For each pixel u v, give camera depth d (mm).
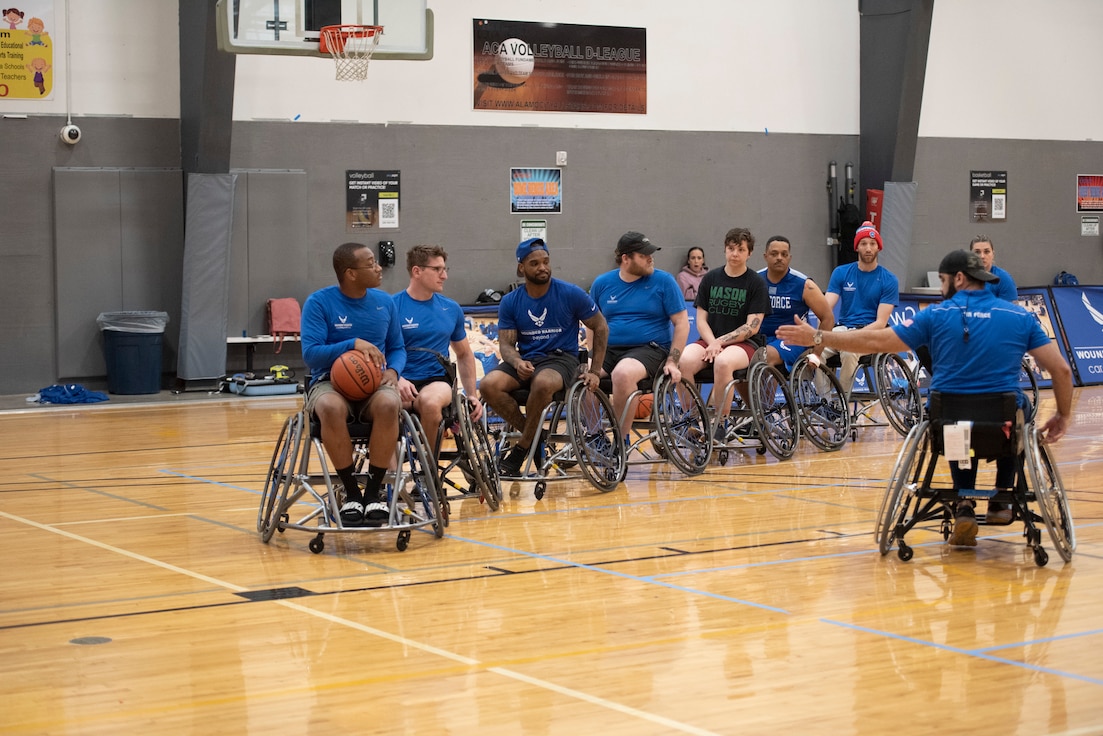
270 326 14180
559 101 15508
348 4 12266
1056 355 5352
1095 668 3783
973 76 17641
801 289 9305
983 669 3783
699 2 16156
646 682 3682
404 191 14844
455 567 5359
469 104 15070
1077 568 5266
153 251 13922
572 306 7457
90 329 13727
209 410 12414
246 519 6609
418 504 6867
